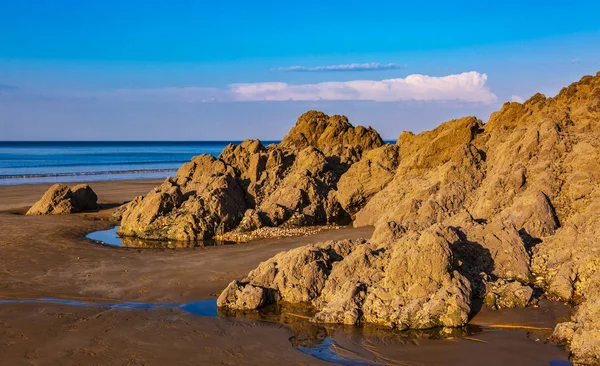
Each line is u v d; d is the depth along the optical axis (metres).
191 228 27.75
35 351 13.49
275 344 13.81
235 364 12.72
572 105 28.92
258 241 26.38
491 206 22.73
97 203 40.88
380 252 17.38
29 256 23.30
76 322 15.42
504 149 26.25
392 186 30.62
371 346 13.52
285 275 17.08
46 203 35.97
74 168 93.44
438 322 14.41
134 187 53.88
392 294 15.20
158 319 15.66
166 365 12.72
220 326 15.07
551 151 23.80
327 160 37.34
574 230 18.22
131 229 28.84
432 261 15.12
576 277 16.34
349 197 32.38
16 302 17.22
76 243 25.98
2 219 32.88
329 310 15.25
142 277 20.08
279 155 35.91
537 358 12.61
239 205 31.23
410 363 12.59
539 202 20.58
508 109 33.00
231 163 36.09
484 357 12.76
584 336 12.59
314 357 13.04
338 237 26.22
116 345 13.84
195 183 33.56
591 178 21.61
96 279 19.88
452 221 20.78
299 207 31.47
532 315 14.86
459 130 31.14
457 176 26.89
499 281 16.09
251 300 16.31
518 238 17.88
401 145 36.34
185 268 21.22
